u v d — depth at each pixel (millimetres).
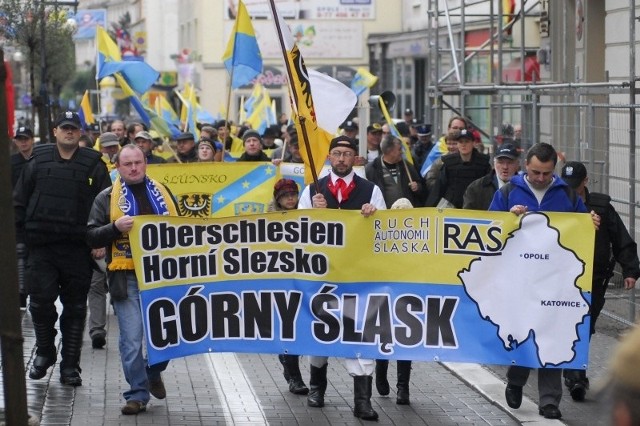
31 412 11016
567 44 24562
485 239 10570
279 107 61906
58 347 14570
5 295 7332
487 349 10625
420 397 12164
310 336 10750
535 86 18422
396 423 10977
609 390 3879
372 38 58438
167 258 10672
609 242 11867
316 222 10672
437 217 10578
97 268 12328
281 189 11992
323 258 10695
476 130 24984
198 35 67062
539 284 10562
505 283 10594
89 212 11969
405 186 15539
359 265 10688
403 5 53844
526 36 28562
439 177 15172
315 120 12312
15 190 12062
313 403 11633
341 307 10719
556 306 10555
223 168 16453
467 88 22547
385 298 10695
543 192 11047
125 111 68875
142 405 11125
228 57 20531
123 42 89812
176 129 27188
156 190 11320
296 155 18672
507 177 13164
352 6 61375
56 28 32594
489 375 13039
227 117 19234
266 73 61750
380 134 20797
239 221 10703
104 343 14820
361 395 10992
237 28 19234
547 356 10570
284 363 12680
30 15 30188
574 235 10508
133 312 10953
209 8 64500
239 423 10891
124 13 109938
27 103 53438
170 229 10656
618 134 15570
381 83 57312
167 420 10922
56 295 12125
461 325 10641
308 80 12289
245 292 10750
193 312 10727
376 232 10664
